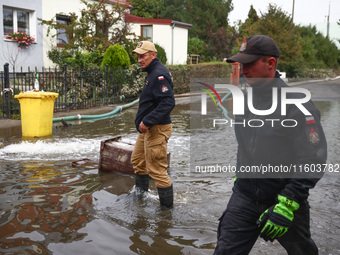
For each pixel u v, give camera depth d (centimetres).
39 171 515
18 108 992
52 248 296
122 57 1383
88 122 990
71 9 1705
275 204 198
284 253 293
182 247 304
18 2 1454
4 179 475
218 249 213
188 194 435
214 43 3256
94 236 320
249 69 200
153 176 388
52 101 788
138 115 386
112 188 450
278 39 2712
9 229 329
